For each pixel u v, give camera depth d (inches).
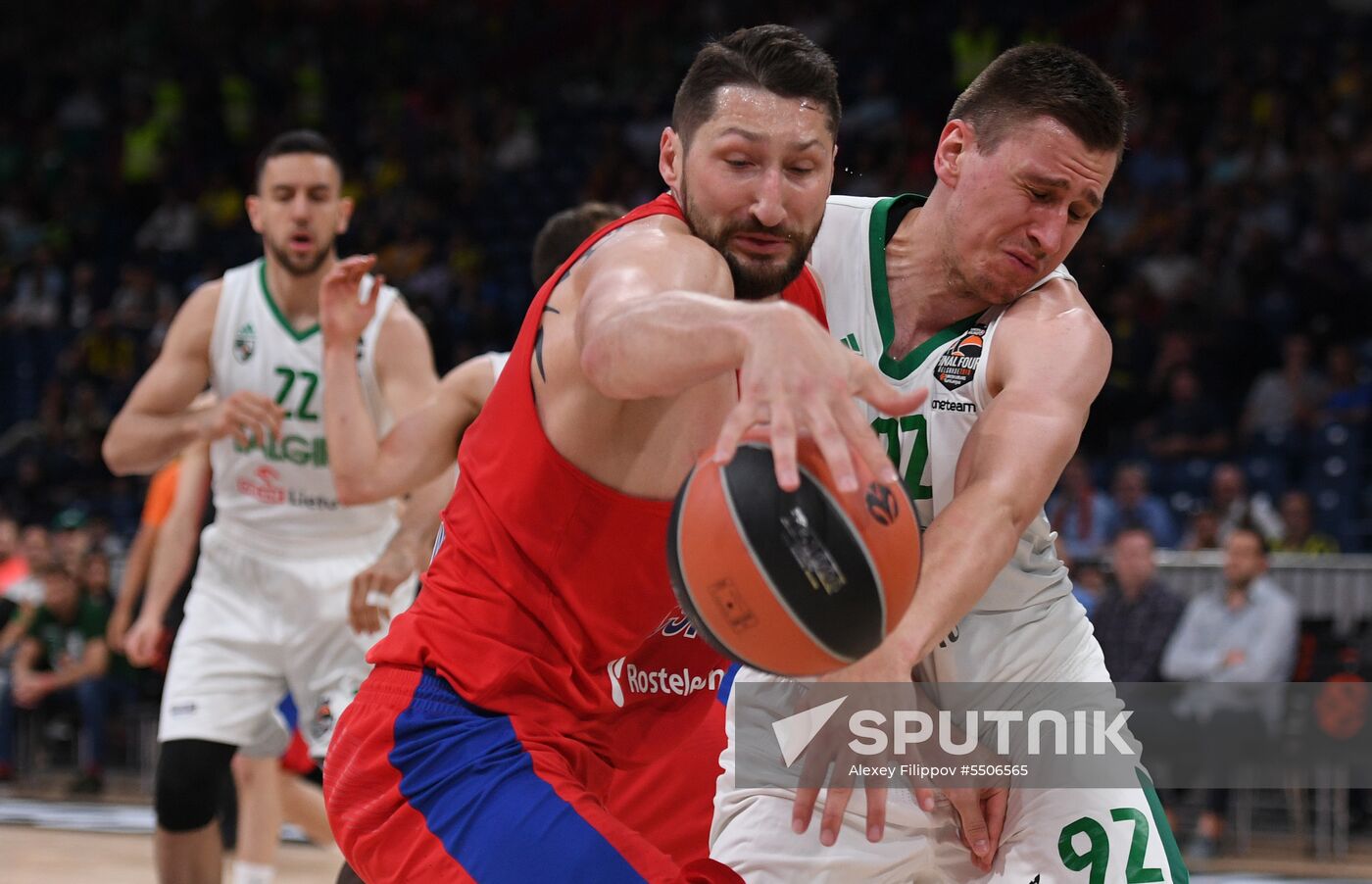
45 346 986.7
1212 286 734.5
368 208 1061.1
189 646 303.4
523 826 139.1
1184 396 659.4
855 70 1051.9
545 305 145.9
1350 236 757.3
